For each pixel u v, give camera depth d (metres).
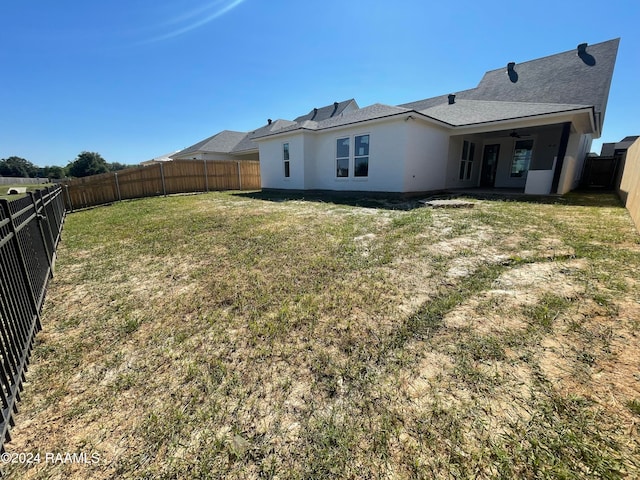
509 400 1.57
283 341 2.23
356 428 1.47
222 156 22.50
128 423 1.59
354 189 11.30
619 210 6.58
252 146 20.47
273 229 5.81
